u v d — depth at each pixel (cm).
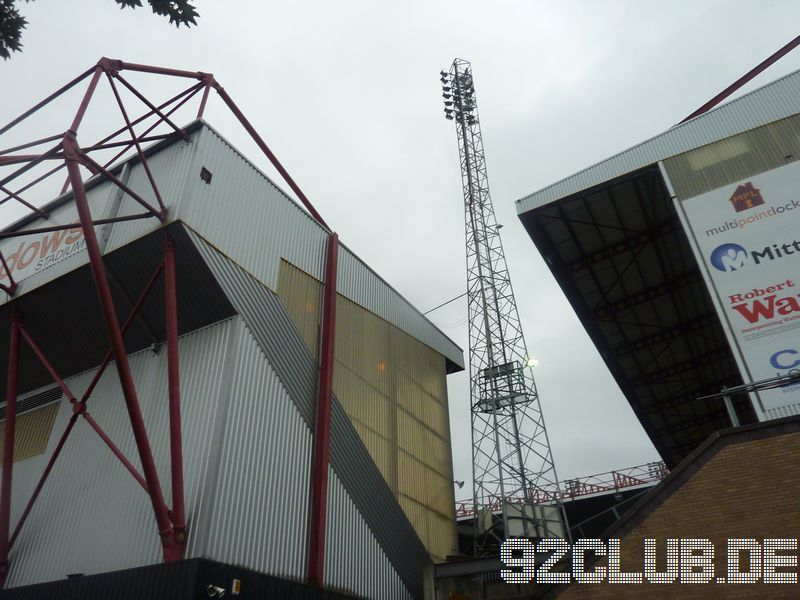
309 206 3219
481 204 5344
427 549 3225
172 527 1962
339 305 3234
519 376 4231
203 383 2309
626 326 4234
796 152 2642
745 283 2520
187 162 2505
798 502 1791
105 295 1991
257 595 2008
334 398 2858
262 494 2227
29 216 3009
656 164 2977
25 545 2391
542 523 3475
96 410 2588
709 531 1873
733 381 4728
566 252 3662
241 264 2566
